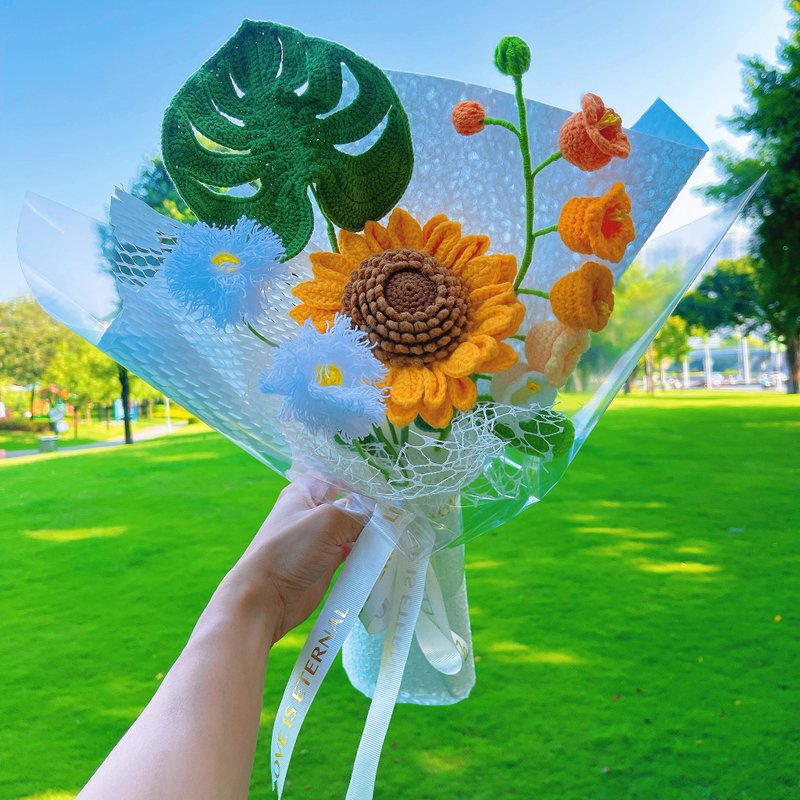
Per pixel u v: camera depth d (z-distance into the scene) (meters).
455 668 0.58
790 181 5.87
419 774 1.29
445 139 0.56
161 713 0.34
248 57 0.52
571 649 1.68
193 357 0.52
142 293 0.52
